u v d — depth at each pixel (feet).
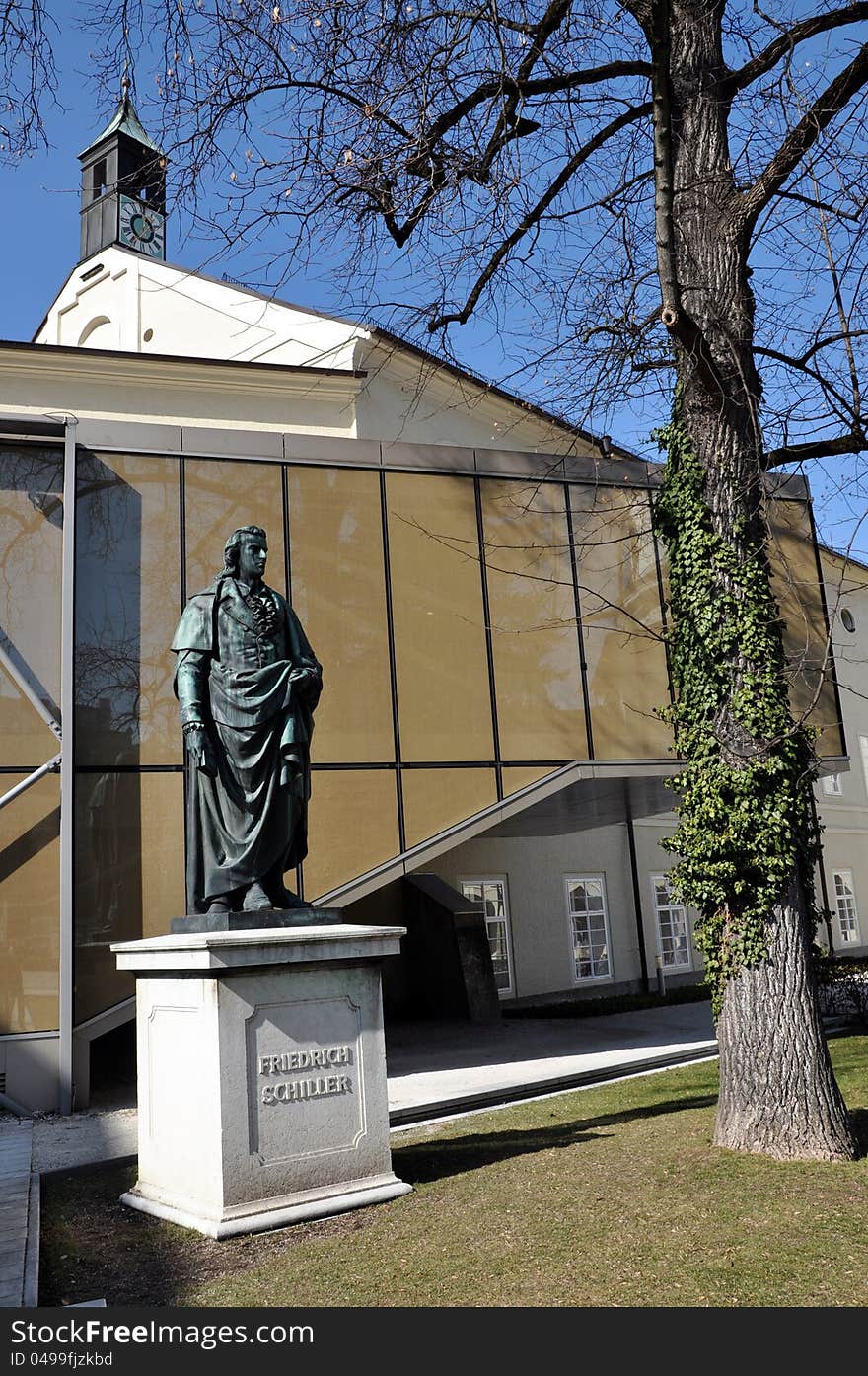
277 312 58.80
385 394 55.77
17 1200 22.06
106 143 75.36
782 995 23.75
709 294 26.94
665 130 23.08
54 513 40.91
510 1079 36.88
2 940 36.99
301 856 22.45
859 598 100.12
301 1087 19.86
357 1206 19.88
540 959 67.51
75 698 39.50
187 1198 19.57
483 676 45.55
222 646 21.83
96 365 51.29
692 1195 19.63
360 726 43.01
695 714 27.43
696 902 25.81
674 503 28.63
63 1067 36.29
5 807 37.96
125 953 21.61
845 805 96.84
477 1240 17.58
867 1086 31.42
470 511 46.93
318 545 43.98
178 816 39.93
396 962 60.75
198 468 42.88
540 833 66.49
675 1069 39.11
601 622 48.37
